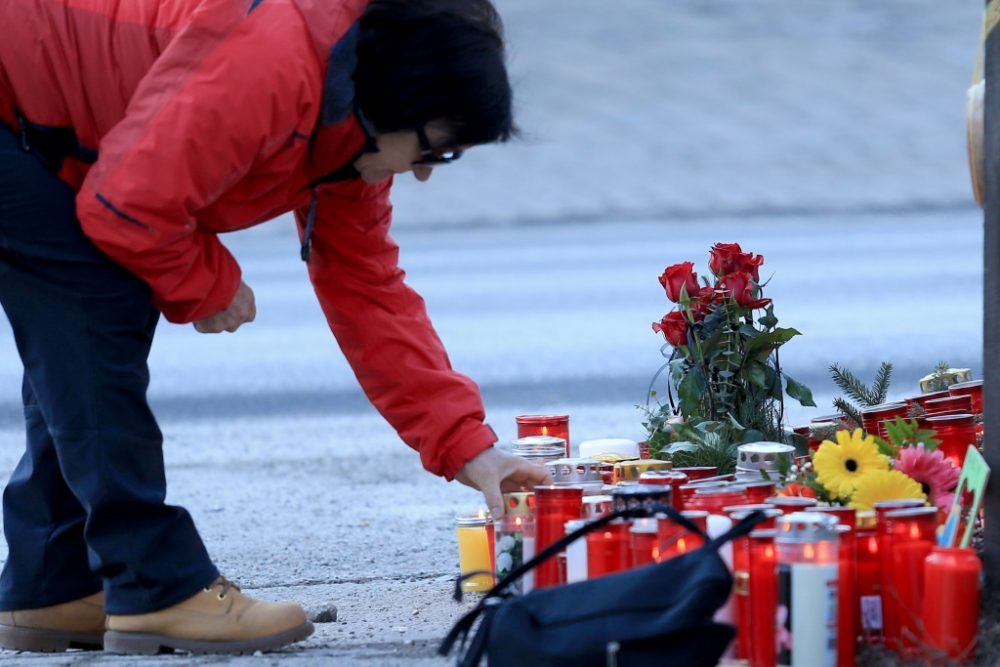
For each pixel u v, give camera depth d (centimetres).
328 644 988
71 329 891
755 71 8575
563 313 3428
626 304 3541
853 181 6512
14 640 1016
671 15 9619
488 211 6134
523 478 1007
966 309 3228
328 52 852
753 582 830
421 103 859
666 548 855
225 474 1905
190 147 831
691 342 1152
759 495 932
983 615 900
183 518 941
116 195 841
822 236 4994
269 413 2406
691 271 1167
